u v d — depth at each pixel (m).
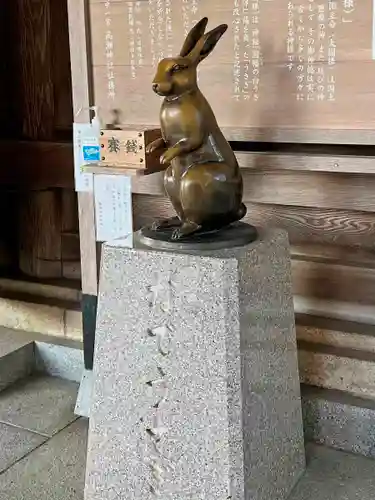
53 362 2.07
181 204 1.34
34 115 2.22
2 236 2.37
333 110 1.47
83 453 1.66
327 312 1.79
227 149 1.35
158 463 1.34
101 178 1.77
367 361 1.64
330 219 1.77
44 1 2.11
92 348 1.84
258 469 1.35
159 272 1.29
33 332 2.17
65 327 2.11
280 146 1.65
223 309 1.23
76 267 2.29
